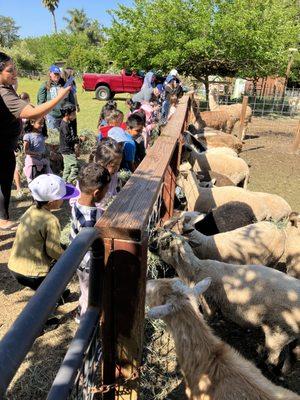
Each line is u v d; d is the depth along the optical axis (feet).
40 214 11.72
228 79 87.76
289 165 36.42
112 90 82.43
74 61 147.13
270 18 61.57
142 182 7.98
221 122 45.65
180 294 8.25
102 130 20.15
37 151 20.16
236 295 11.80
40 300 3.82
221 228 17.22
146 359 10.84
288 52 67.51
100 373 8.86
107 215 5.85
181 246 12.46
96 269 5.65
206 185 22.06
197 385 7.73
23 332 3.43
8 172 12.01
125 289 5.79
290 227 15.98
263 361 11.87
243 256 14.53
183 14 59.72
